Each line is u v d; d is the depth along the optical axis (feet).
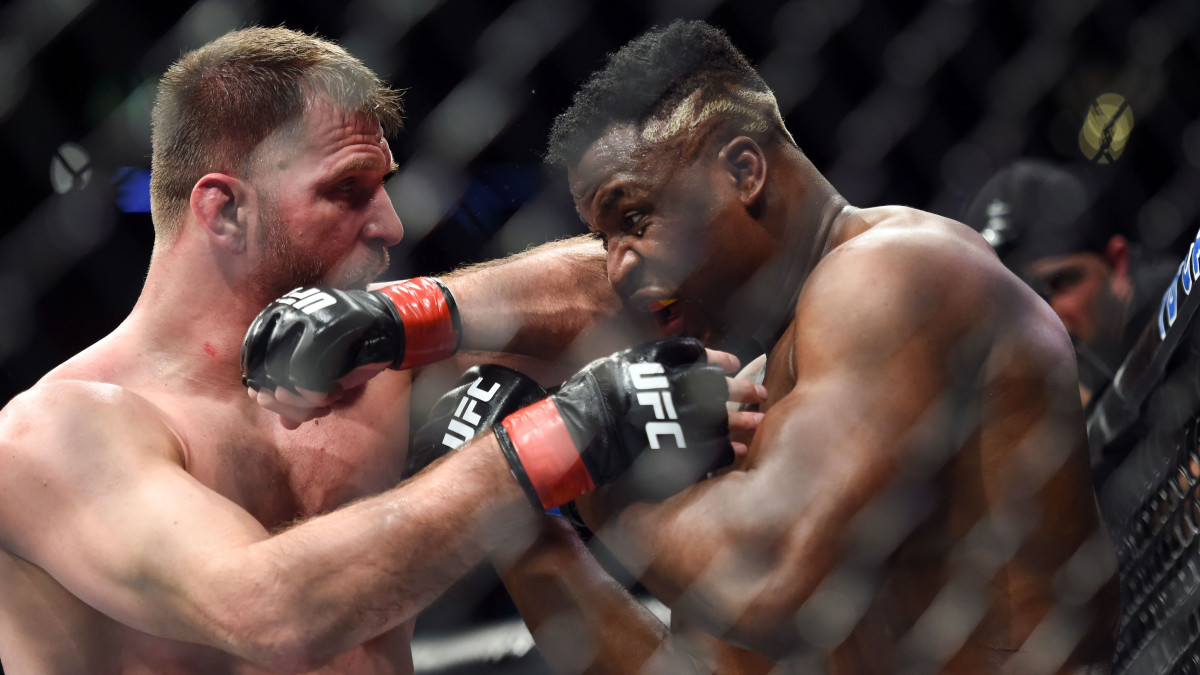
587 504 5.41
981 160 11.68
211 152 5.51
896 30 13.41
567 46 11.59
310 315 5.18
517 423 4.98
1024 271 8.90
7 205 9.86
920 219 5.66
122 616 4.94
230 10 9.18
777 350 5.88
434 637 10.14
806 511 4.75
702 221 5.62
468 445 5.05
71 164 8.95
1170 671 6.41
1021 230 8.86
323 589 4.59
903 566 5.53
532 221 11.43
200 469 5.41
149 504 4.77
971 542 5.47
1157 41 11.39
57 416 5.01
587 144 5.69
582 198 5.80
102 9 10.16
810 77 11.60
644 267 5.73
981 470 5.40
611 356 5.21
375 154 5.78
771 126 5.85
